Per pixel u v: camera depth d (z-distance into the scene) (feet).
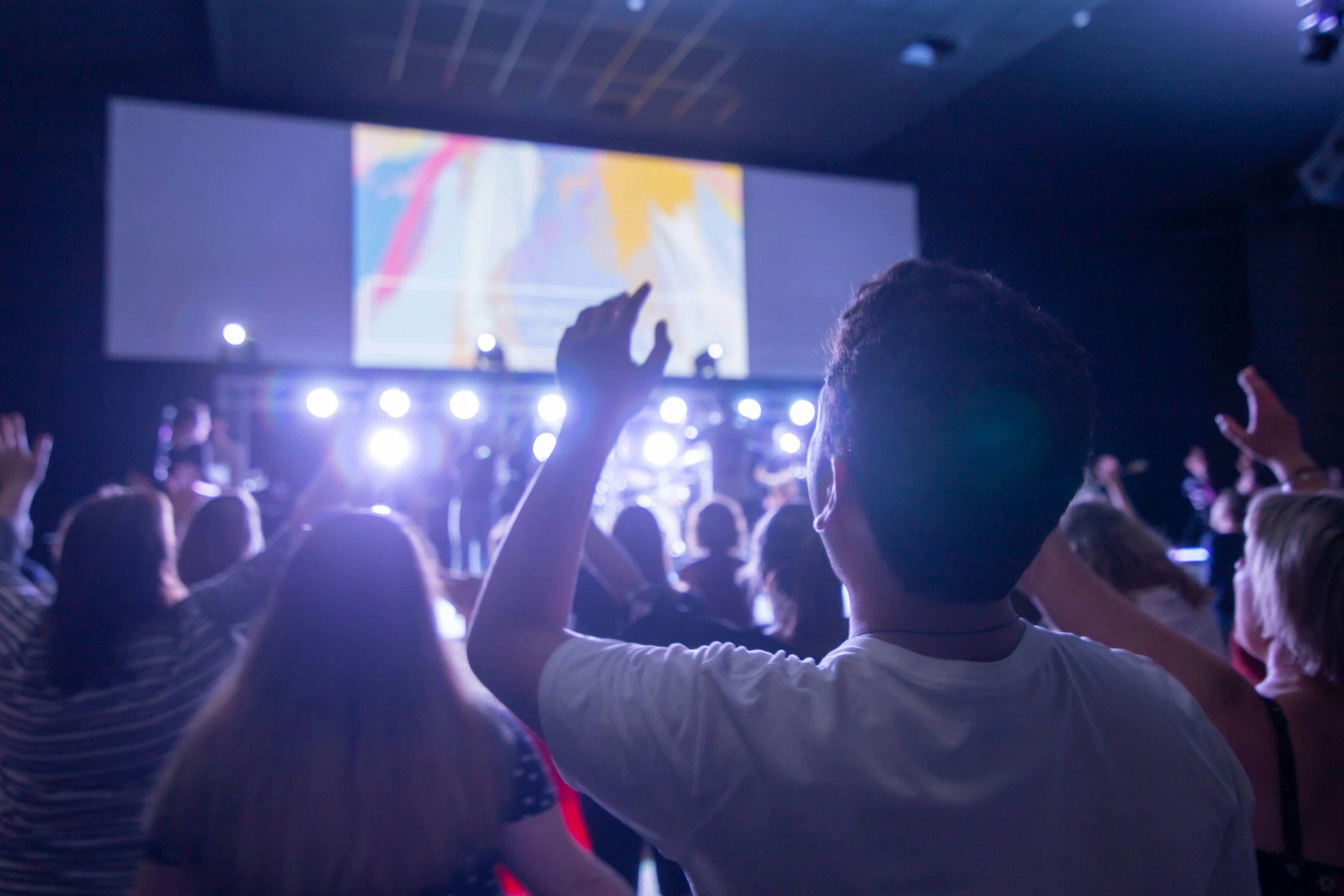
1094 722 2.05
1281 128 27.27
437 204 23.85
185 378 16.19
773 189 26.89
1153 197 33.30
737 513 9.01
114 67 23.40
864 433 1.98
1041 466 1.93
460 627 8.91
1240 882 2.11
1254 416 4.29
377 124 25.21
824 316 26.89
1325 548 3.21
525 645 2.12
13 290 22.98
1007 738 1.95
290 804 3.06
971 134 28.53
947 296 2.01
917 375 1.93
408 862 3.08
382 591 3.34
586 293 24.64
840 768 1.88
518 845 3.35
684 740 1.94
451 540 20.83
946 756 1.90
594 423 2.24
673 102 26.03
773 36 22.48
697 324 25.53
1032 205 33.81
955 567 1.96
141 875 3.19
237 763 3.11
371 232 23.34
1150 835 1.97
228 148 22.52
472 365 23.62
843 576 2.16
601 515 22.62
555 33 22.13
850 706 1.95
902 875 1.85
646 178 25.55
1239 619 4.03
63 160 23.40
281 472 19.69
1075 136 28.37
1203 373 34.24
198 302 22.00
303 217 22.90
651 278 25.22
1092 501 6.82
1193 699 2.19
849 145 29.32
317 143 23.21
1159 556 6.59
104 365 15.78
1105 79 24.54
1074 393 2.00
